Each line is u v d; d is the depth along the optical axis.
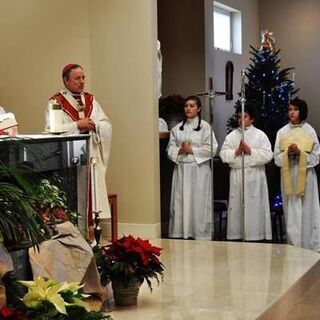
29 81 6.98
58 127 4.41
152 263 4.25
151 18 6.88
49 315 2.64
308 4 10.41
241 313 4.09
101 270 4.14
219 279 4.97
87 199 4.48
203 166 7.18
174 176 7.31
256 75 8.63
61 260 3.59
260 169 6.97
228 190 7.64
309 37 10.42
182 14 9.00
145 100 6.92
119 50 7.00
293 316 4.11
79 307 2.74
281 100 8.52
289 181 6.73
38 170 3.89
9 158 3.55
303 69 10.48
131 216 6.98
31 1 6.94
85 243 3.80
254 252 6.02
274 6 10.64
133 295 4.24
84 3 7.10
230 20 10.25
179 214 7.25
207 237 7.21
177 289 4.68
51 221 3.69
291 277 5.03
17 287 2.96
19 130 6.99
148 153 6.91
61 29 7.05
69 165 4.25
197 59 8.95
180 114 8.06
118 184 7.04
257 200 6.96
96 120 5.91
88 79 7.13
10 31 6.92
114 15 7.00
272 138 8.36
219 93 7.08
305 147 6.66
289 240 6.80
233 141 7.07
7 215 2.74
